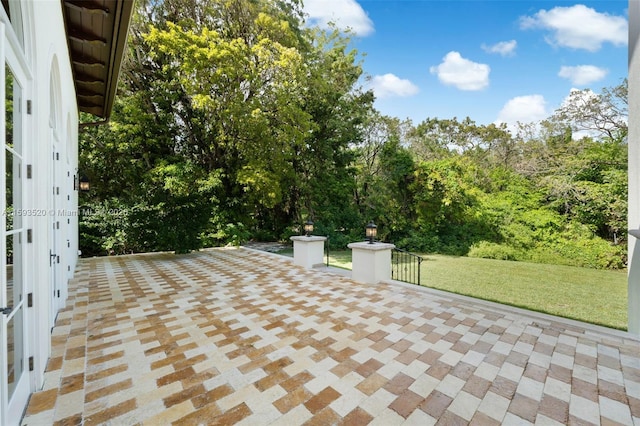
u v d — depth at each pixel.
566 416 2.01
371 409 2.06
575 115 11.20
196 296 4.71
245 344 3.03
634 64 3.33
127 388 2.27
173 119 11.37
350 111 13.68
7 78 1.79
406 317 3.81
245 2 10.30
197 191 10.05
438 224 13.63
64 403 2.03
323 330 3.39
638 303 3.26
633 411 2.06
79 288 5.16
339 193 13.92
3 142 1.50
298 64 10.01
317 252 7.29
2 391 1.50
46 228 2.35
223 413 2.00
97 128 10.07
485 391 2.28
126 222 8.48
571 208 11.38
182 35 9.00
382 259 5.70
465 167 13.66
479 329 3.45
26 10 1.95
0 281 1.50
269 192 10.85
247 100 10.61
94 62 4.68
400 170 13.70
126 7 3.04
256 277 6.09
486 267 9.77
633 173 3.36
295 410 2.04
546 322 3.66
